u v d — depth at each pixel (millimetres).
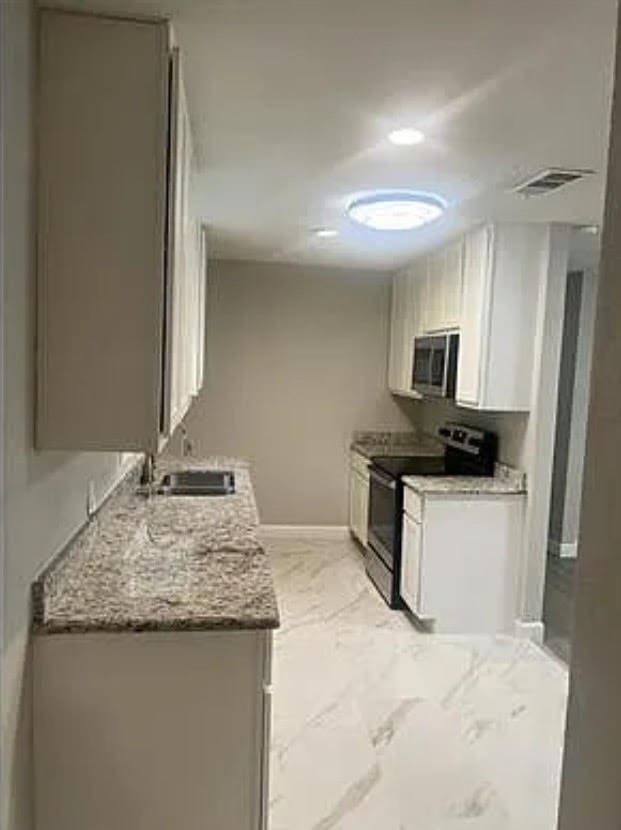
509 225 4074
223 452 6312
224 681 1930
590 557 1077
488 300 4113
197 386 3930
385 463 5184
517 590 4328
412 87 2141
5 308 1541
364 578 5336
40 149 1790
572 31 1771
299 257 5703
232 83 2127
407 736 3105
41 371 1830
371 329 6375
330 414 6387
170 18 1766
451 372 4566
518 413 4363
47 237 1820
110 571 2289
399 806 2605
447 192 3336
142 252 1850
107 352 1857
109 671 1889
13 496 1616
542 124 2412
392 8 1674
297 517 6426
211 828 1956
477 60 1943
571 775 1121
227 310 6215
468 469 4883
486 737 3113
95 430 1864
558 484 6273
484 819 2543
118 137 1813
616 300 1021
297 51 1915
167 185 1840
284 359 6309
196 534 2836
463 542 4262
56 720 1878
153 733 1915
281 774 2787
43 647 1856
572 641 1131
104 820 1918
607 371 1040
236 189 3369
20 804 1745
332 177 3127
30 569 1781
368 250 5113
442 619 4293
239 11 1712
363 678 3686
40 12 1752
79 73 1791
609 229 1047
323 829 2461
